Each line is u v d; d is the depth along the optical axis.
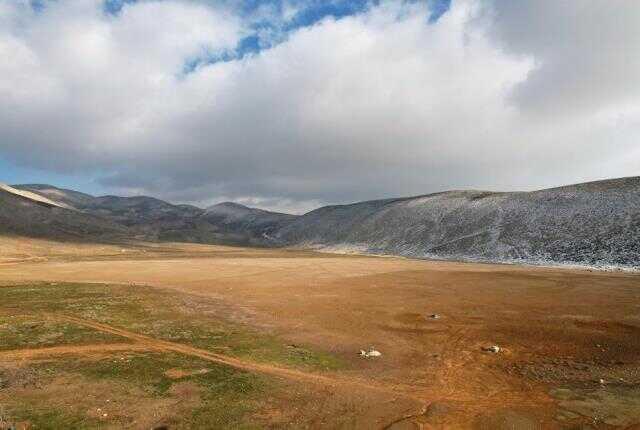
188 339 22.59
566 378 17.61
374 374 18.05
